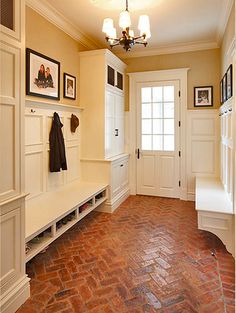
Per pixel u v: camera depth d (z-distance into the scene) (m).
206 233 3.22
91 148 4.16
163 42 4.43
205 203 3.02
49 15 3.23
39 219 2.54
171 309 1.88
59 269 2.41
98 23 3.63
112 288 2.12
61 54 3.59
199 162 4.68
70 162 3.91
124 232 3.27
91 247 2.86
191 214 3.95
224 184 3.68
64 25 3.57
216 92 4.49
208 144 4.60
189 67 4.61
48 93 3.27
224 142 3.67
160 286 2.15
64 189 3.71
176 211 4.10
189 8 3.22
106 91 4.09
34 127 3.05
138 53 4.89
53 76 3.38
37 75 3.05
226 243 2.74
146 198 4.88
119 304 1.93
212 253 2.71
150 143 4.99
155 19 3.54
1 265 1.74
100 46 4.57
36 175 3.12
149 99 4.92
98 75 4.02
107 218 3.79
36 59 3.02
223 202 3.05
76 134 4.07
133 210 4.16
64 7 3.16
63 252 2.75
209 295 2.04
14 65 1.81
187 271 2.38
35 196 3.10
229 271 2.38
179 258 2.62
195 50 4.57
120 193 4.59
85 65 4.09
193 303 1.94
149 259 2.60
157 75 4.80
